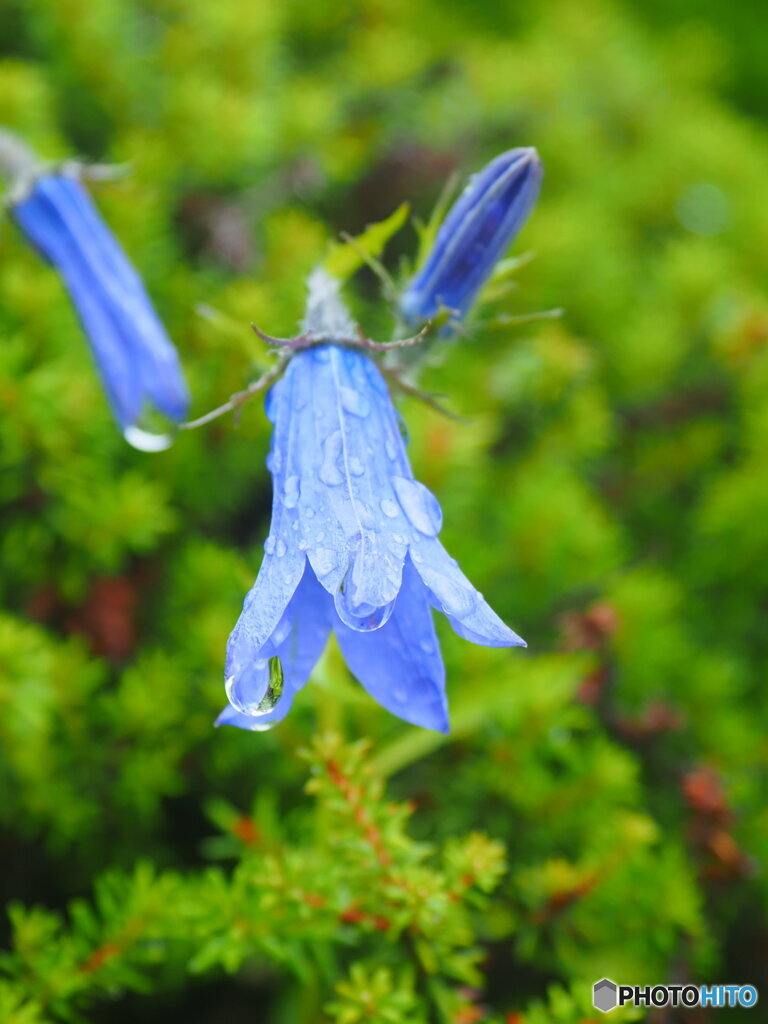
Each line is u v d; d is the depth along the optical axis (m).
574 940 0.12
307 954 0.11
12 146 0.12
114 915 0.11
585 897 0.12
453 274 0.11
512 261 0.11
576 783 0.12
